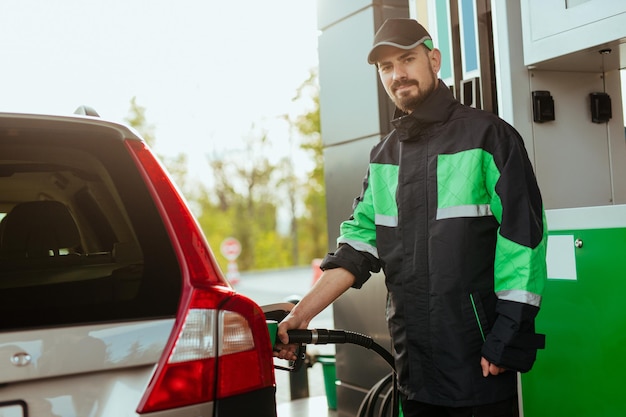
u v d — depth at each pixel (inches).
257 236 1614.2
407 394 104.4
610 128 150.7
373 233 112.0
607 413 122.5
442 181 101.3
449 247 99.7
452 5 158.2
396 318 106.1
